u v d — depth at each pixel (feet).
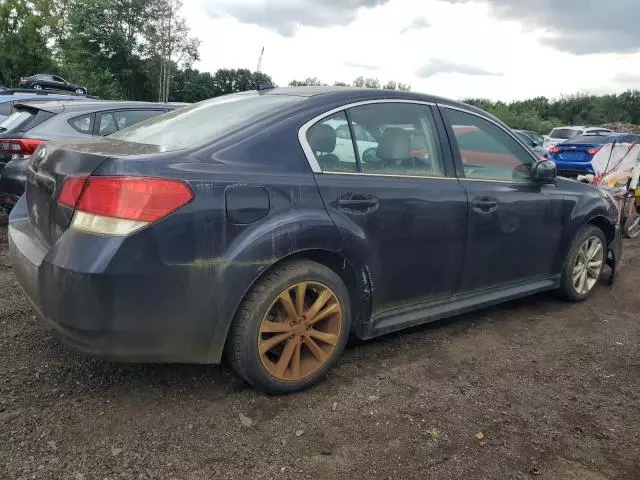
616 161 25.44
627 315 14.98
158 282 8.01
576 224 14.74
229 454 8.05
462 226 11.78
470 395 10.11
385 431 8.81
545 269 14.42
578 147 36.86
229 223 8.54
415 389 10.22
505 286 13.46
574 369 11.46
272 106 10.23
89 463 7.70
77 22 127.03
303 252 9.61
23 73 136.26
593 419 9.53
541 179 13.58
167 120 11.34
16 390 9.41
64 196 8.31
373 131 10.84
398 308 11.33
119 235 7.77
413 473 7.84
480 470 8.00
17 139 18.86
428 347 12.17
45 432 8.30
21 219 10.50
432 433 8.82
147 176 7.98
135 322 8.00
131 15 130.52
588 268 15.80
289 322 9.48
